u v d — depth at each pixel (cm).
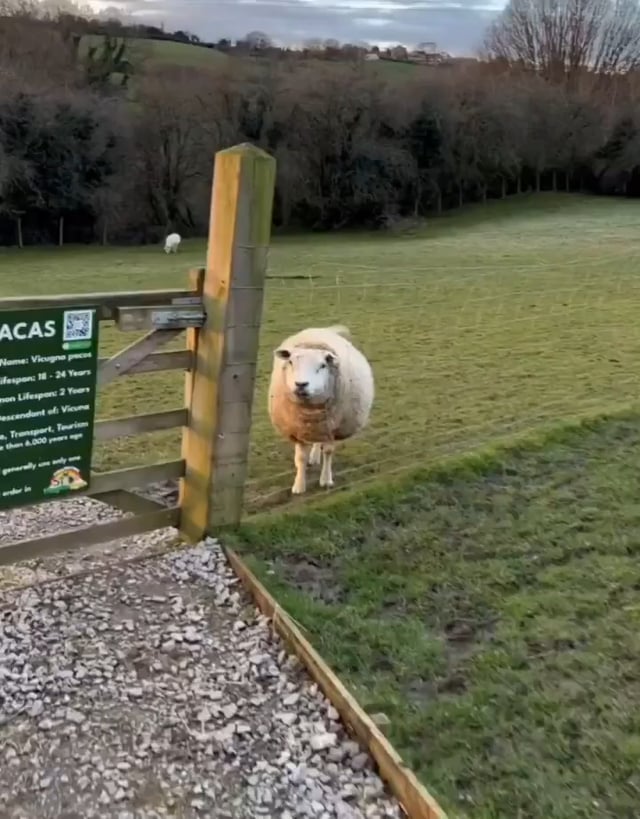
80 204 3984
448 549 519
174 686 378
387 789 325
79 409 441
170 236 3428
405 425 816
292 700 373
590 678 389
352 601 456
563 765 333
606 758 337
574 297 1712
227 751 339
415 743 344
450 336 1314
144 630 419
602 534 539
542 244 3003
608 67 6538
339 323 1439
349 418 624
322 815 309
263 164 452
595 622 436
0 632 405
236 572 480
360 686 379
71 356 428
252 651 409
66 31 5075
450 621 440
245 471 514
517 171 4928
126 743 341
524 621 438
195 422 496
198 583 467
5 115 3766
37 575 464
